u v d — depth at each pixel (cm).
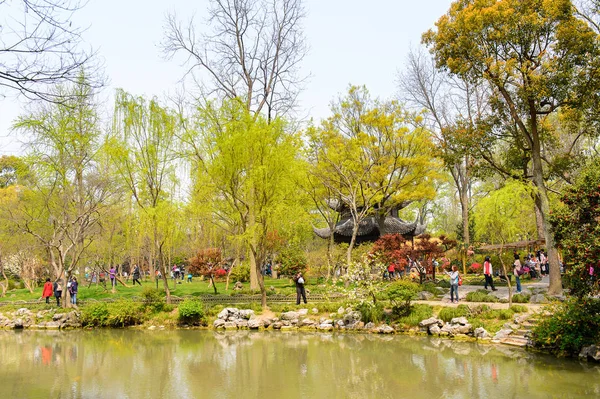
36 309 2458
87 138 2492
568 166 2248
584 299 1364
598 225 1277
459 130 2228
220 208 2612
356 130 3123
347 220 3588
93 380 1315
